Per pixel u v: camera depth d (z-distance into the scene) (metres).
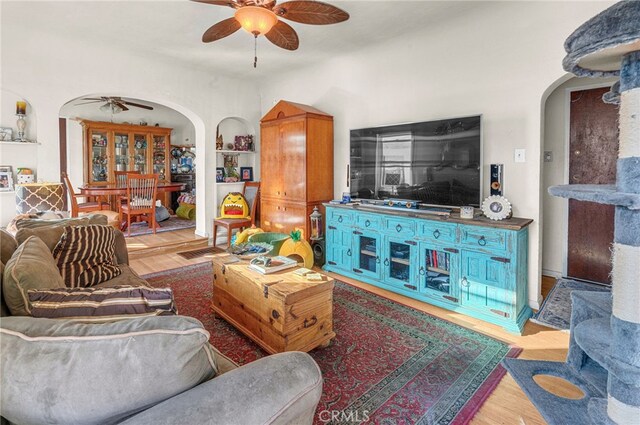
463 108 3.07
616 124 3.27
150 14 3.05
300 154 4.04
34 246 1.65
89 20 3.17
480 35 2.93
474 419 1.60
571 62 1.12
